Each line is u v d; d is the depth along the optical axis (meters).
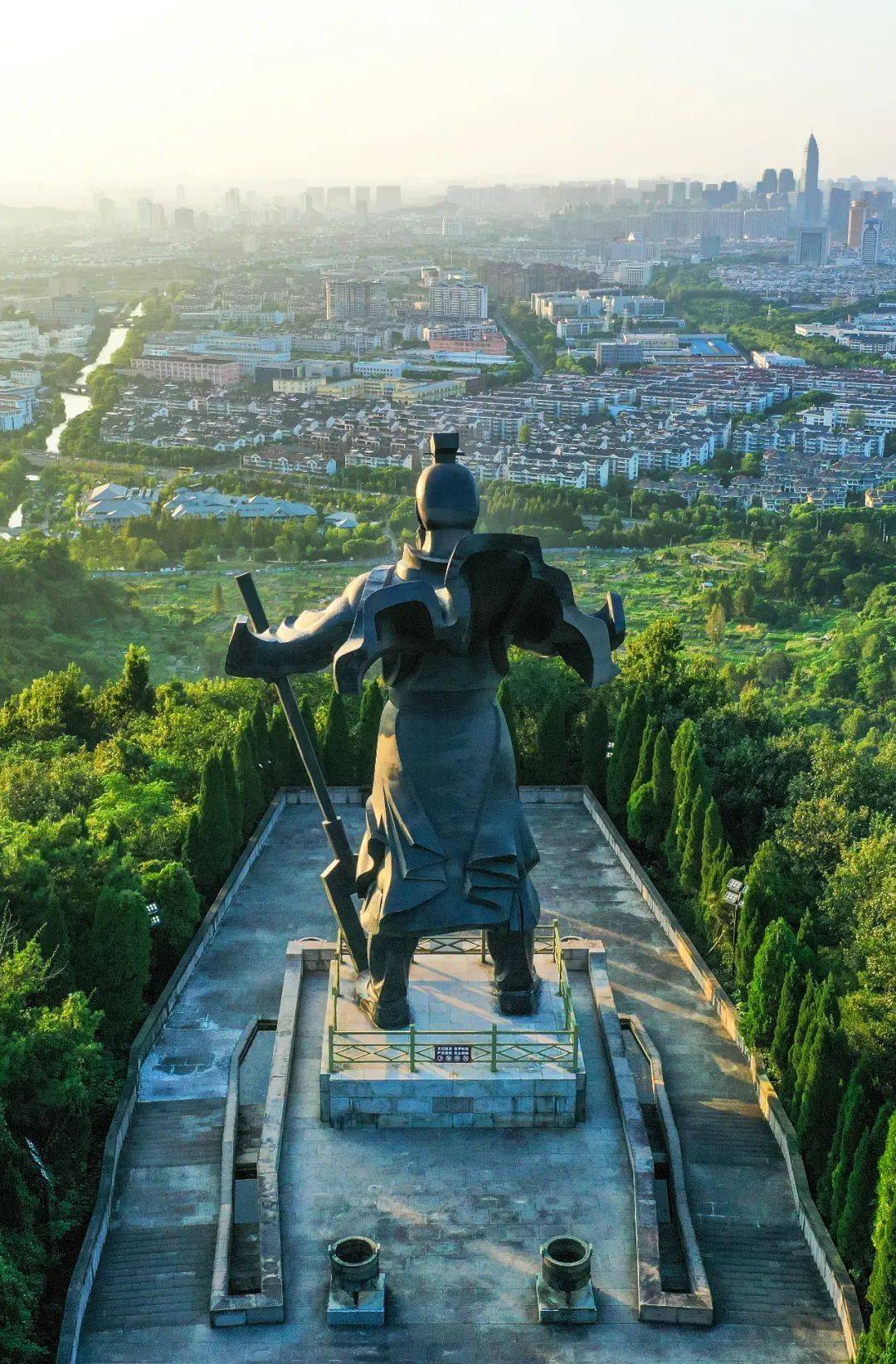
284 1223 39.81
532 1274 38.22
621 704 84.56
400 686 43.12
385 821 43.97
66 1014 43.28
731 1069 48.91
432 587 40.03
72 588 198.75
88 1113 44.41
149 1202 41.75
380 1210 40.31
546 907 60.94
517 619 41.66
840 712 167.50
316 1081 45.84
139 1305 37.69
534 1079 43.28
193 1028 50.94
